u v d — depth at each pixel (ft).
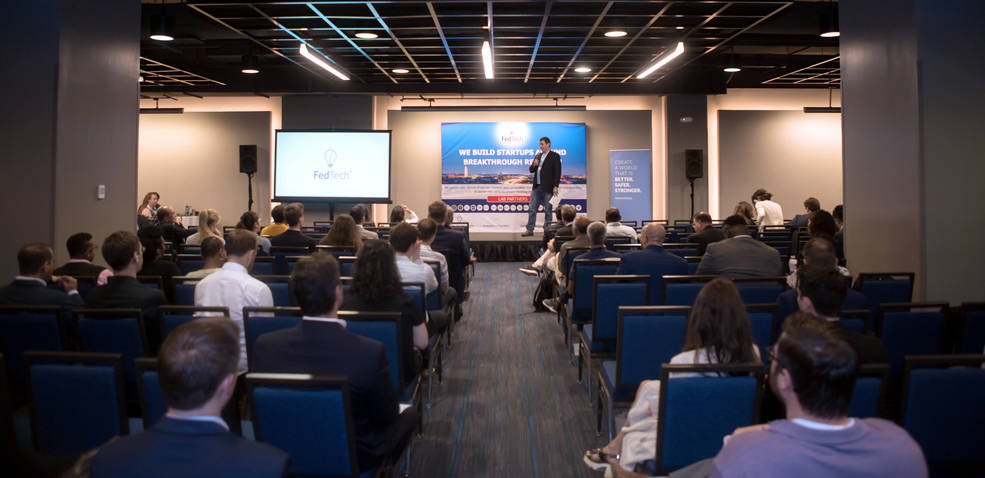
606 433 11.65
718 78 42.60
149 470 3.99
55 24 18.26
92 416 6.75
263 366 7.01
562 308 19.01
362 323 9.07
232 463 4.05
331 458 6.32
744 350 6.95
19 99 18.11
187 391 4.13
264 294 10.73
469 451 10.88
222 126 46.62
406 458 9.89
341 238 17.62
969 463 6.58
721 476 4.25
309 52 32.35
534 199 41.32
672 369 6.65
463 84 42.32
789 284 12.36
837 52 37.37
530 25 27.71
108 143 20.53
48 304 10.60
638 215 45.73
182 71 38.34
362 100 45.01
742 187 47.16
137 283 10.82
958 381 6.36
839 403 4.13
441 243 19.62
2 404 6.35
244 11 25.85
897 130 17.99
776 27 31.50
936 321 10.32
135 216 21.98
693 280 12.20
